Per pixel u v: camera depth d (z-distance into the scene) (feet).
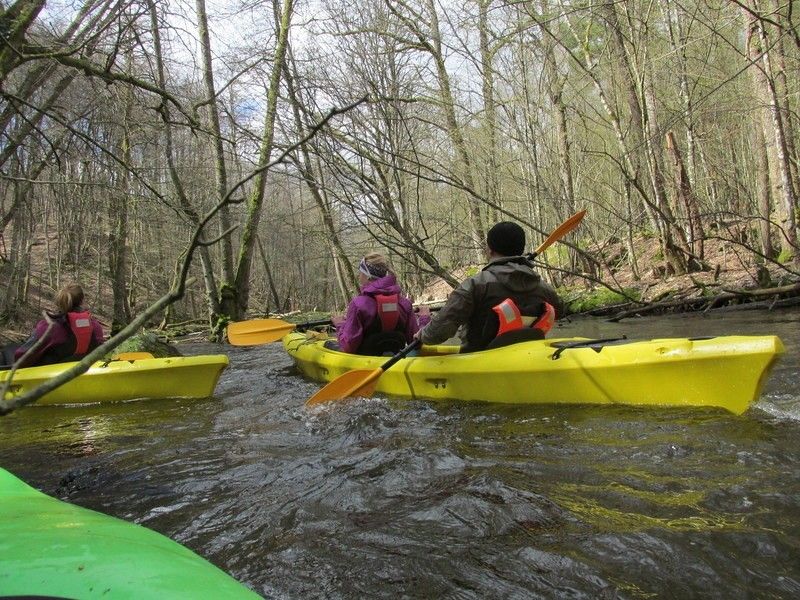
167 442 11.33
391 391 14.51
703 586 5.13
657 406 10.62
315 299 117.80
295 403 14.38
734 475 7.47
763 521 6.19
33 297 65.51
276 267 106.73
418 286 58.95
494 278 12.84
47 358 16.42
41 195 59.67
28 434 12.62
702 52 33.81
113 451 10.89
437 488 7.83
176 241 53.42
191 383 15.61
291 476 8.80
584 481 7.64
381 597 5.35
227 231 4.98
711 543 5.80
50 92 23.97
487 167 32.14
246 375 19.63
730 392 9.87
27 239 55.83
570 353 11.55
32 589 2.26
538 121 35.94
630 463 8.18
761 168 37.45
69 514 3.68
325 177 30.25
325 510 7.41
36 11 14.99
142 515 7.67
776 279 29.22
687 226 37.17
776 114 30.55
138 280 75.56
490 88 32.01
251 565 6.09
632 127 40.91
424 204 36.06
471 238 31.71
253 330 18.94
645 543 5.86
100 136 26.76
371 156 23.25
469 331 13.62
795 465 7.67
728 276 32.50
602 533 6.15
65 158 22.22
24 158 29.89
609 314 32.30
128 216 43.29
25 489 4.72
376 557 6.05
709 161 42.14
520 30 26.37
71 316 16.51
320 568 5.92
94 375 15.44
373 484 8.18
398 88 24.35
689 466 7.89
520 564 5.69
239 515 7.45
